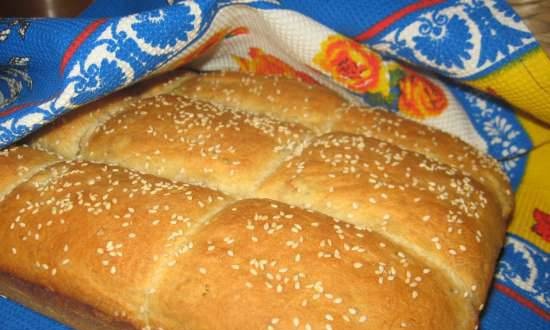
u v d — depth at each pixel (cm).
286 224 23
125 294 22
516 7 29
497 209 26
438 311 21
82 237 23
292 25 28
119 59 25
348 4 28
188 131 27
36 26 24
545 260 28
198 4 26
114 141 27
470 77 27
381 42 28
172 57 27
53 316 25
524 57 26
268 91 31
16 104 26
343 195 24
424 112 30
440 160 28
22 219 24
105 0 33
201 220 23
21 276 23
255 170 26
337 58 29
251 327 21
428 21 27
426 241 23
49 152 27
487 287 23
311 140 28
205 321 21
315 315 20
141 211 23
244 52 32
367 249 22
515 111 30
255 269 21
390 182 25
